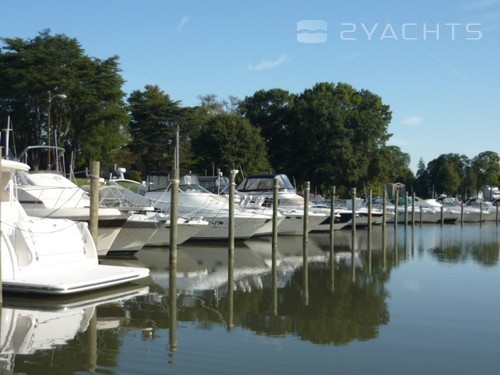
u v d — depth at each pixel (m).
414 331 9.68
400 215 45.12
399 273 16.50
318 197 46.72
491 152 112.62
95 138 51.75
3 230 12.25
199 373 7.39
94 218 15.98
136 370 7.48
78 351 8.28
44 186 18.48
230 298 12.47
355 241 27.92
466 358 8.20
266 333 9.47
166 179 24.58
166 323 10.07
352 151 61.47
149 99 66.06
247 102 73.62
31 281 11.59
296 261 19.30
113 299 12.00
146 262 18.08
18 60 47.62
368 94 70.50
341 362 7.96
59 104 48.50
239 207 25.11
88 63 49.69
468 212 49.25
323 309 11.41
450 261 19.59
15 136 48.78
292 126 66.38
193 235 22.70
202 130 61.62
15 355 8.07
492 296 12.80
